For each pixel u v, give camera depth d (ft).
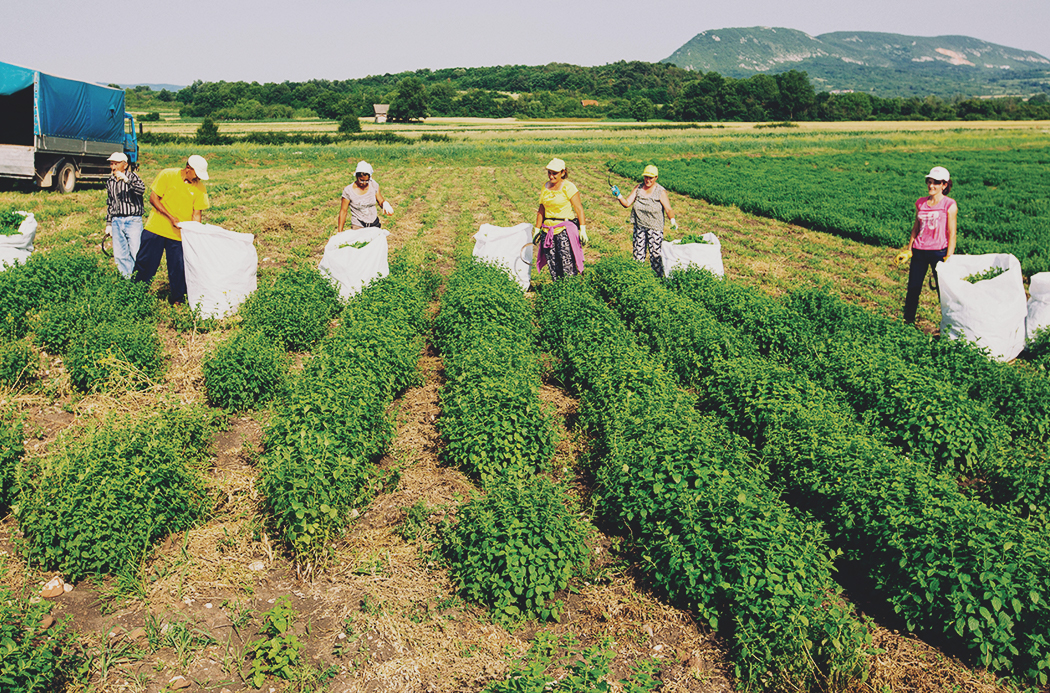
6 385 24.52
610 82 636.07
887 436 21.99
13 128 81.82
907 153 187.52
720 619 15.10
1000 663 13.57
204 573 16.15
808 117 431.02
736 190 98.22
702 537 15.49
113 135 92.43
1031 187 110.42
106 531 15.47
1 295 28.78
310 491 16.40
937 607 14.40
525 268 40.16
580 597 16.14
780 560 14.56
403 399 26.25
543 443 20.95
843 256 56.70
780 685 13.20
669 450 17.80
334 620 14.92
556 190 37.22
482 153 173.37
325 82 638.12
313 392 20.35
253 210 66.69
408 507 19.07
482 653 14.30
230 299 32.32
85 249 45.73
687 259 40.27
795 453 19.52
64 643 13.57
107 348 25.26
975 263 32.42
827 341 29.63
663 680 13.69
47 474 17.33
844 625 13.75
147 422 19.97
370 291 32.55
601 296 38.96
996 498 19.75
